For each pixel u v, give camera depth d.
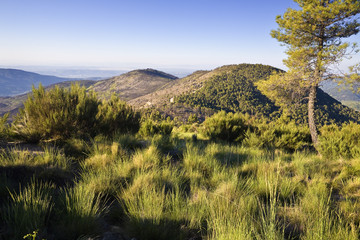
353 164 5.50
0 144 4.43
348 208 2.85
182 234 2.02
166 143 6.52
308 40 11.81
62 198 2.39
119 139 5.80
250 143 9.82
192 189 3.26
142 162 4.07
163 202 2.56
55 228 1.90
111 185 2.98
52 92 5.55
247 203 2.76
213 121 11.53
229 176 3.86
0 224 1.87
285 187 3.39
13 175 2.91
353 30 11.20
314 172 4.96
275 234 2.00
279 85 12.33
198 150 5.88
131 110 8.25
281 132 11.98
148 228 2.02
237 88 192.88
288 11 11.62
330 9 10.11
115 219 2.36
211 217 2.30
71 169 3.66
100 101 7.75
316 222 2.27
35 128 5.05
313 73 11.68
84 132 5.80
